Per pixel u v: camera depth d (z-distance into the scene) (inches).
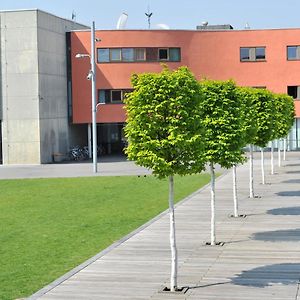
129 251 668.7
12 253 672.4
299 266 583.5
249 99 881.5
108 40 2162.9
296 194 1122.7
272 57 2228.1
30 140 1969.7
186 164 504.1
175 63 2194.9
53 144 2063.2
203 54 2222.0
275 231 769.6
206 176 1514.5
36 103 1962.4
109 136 2429.9
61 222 875.4
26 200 1123.9
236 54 2229.3
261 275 552.7
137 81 501.4
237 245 689.0
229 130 700.7
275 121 1102.4
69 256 653.3
